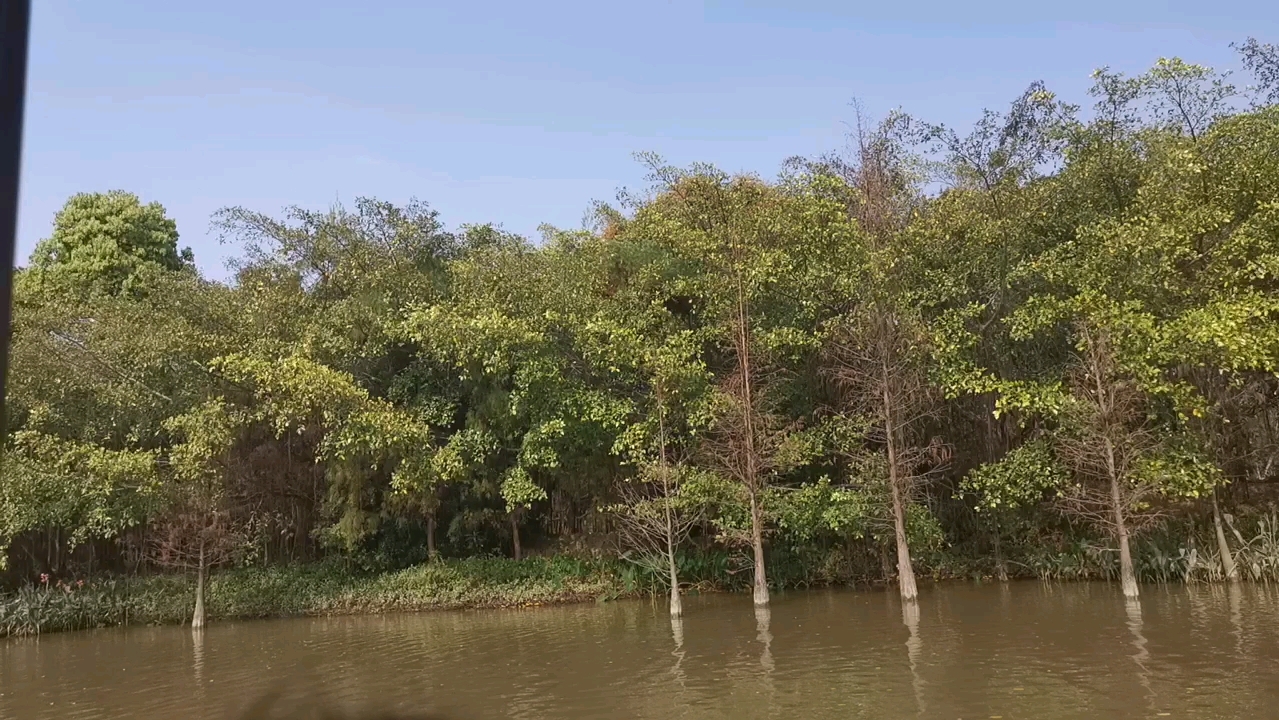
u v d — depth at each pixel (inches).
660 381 729.6
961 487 766.5
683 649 542.0
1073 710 354.6
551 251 873.5
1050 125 782.5
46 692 504.7
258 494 918.4
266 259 924.6
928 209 825.5
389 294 861.8
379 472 890.7
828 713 373.1
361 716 419.5
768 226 800.9
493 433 850.8
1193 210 628.7
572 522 948.6
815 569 845.2
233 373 780.6
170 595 824.9
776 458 722.8
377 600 823.1
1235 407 726.5
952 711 364.8
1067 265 683.4
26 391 806.5
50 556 888.3
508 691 449.1
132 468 732.0
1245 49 699.4
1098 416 646.5
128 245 1188.5
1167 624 522.0
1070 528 804.0
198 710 447.5
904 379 736.3
